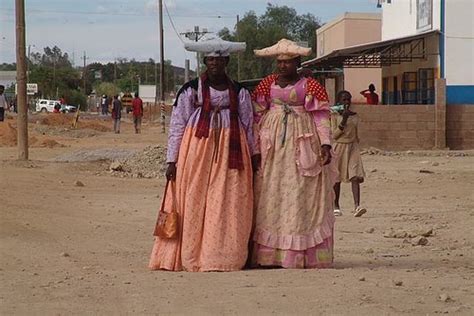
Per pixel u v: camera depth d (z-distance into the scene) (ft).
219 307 23.76
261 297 24.90
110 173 69.87
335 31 183.42
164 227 29.45
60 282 27.68
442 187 60.44
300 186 29.78
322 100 30.07
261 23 299.79
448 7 114.11
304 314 22.93
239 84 30.07
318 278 27.66
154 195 55.98
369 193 57.52
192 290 26.00
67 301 24.79
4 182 59.36
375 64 127.13
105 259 32.78
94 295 25.57
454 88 114.52
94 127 169.78
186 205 29.37
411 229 41.50
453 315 22.93
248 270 29.45
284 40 30.50
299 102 30.17
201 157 29.35
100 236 39.29
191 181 29.40
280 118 29.96
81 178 64.95
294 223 29.71
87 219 44.78
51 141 109.09
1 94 122.01
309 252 29.94
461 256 34.22
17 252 34.45
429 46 117.80
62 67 430.20
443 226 43.06
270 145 29.89
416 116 102.53
